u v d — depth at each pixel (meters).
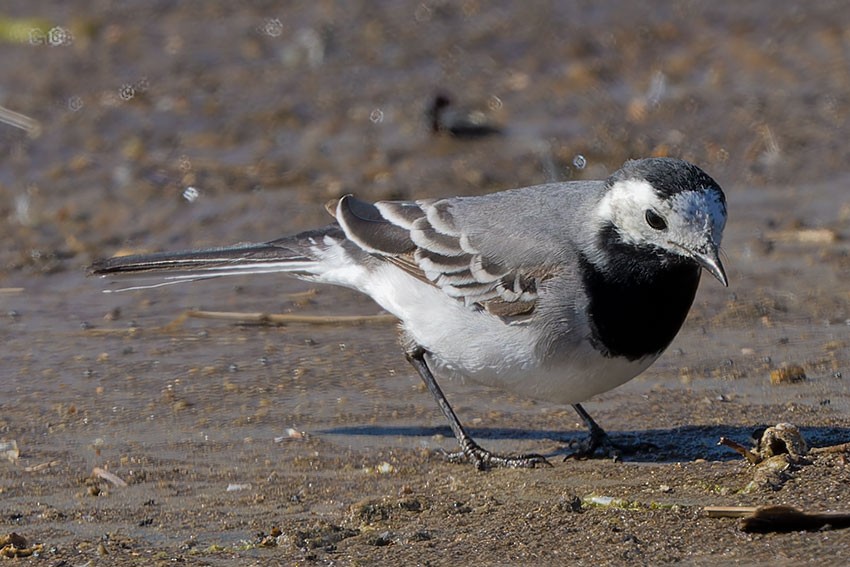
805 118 21.48
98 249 17.62
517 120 21.97
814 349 13.73
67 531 9.85
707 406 12.33
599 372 10.90
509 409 12.62
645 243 10.55
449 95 21.83
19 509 10.30
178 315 15.52
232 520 10.02
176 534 9.73
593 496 10.09
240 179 19.77
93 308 15.78
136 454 11.49
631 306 10.66
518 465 11.09
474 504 10.16
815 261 16.45
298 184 19.53
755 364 13.38
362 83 23.56
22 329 15.08
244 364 13.88
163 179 19.86
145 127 21.92
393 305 11.77
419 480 10.88
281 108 22.56
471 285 11.09
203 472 11.09
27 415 12.49
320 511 10.19
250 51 25.00
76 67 24.45
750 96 22.47
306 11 26.92
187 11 27.11
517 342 10.93
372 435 11.95
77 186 19.78
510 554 8.91
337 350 14.29
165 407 12.69
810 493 9.58
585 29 25.92
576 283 10.73
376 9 27.02
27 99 23.03
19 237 18.06
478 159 20.33
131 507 10.32
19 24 26.23
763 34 25.50
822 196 18.75
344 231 12.20
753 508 9.14
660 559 8.59
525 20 26.36
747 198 18.88
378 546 9.25
